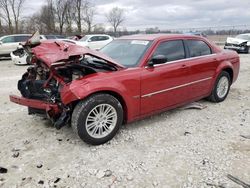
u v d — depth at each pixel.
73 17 45.72
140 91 3.96
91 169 3.11
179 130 4.19
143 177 2.94
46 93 3.91
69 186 2.81
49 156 3.42
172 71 4.36
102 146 3.67
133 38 4.80
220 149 3.53
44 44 3.90
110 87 3.61
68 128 4.28
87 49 3.74
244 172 2.99
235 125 4.39
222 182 2.82
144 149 3.57
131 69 3.91
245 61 13.62
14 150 3.58
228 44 19.00
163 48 4.39
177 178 2.91
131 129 4.23
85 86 3.42
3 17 40.59
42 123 4.51
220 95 5.67
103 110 3.67
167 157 3.35
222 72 5.54
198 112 5.04
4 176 2.99
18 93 6.78
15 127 4.37
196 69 4.82
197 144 3.69
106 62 3.75
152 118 4.70
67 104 3.48
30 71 4.27
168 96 4.42
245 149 3.52
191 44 4.93
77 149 3.59
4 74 10.12
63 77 3.75
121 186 2.79
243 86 7.37
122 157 3.37
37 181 2.90
